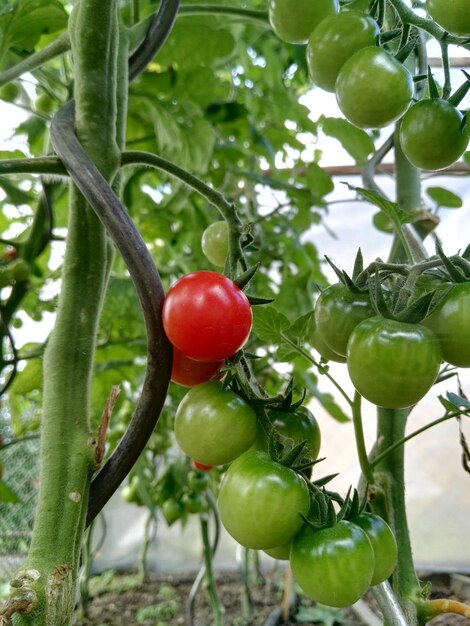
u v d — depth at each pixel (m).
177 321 0.15
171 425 0.75
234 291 0.15
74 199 0.20
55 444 0.17
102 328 0.60
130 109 0.52
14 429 0.57
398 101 0.18
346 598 0.16
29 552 0.16
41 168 0.19
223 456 0.17
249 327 0.15
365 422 1.01
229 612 0.97
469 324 0.16
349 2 0.22
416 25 0.20
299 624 0.86
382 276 0.18
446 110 0.19
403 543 0.24
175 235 0.70
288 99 0.57
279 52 0.59
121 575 1.26
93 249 0.20
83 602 0.98
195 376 0.18
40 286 0.62
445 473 1.00
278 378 0.72
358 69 0.18
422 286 0.18
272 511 0.16
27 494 1.00
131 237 0.16
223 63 0.54
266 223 0.71
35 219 0.46
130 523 1.33
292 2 0.20
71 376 0.18
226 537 1.29
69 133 0.19
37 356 0.44
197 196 0.63
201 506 0.80
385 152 0.38
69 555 0.16
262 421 0.18
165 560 1.30
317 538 0.17
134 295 0.58
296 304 0.65
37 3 0.35
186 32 0.44
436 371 0.16
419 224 0.33
